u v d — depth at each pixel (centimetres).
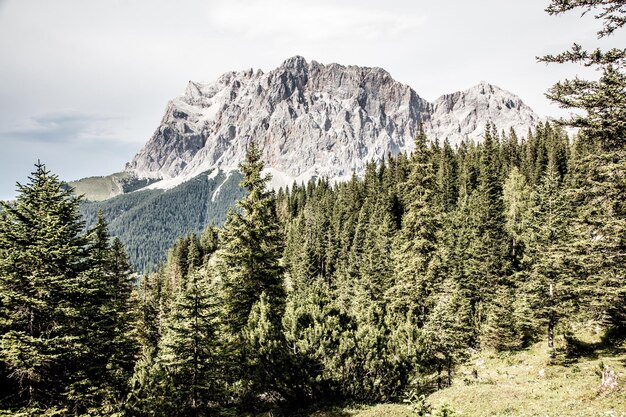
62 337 1608
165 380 1977
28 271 1659
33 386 1619
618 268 1875
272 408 2183
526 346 3734
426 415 1252
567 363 2928
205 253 10775
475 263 5066
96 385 1731
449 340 3192
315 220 10100
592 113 1412
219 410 2050
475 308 4603
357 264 6725
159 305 5875
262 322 2203
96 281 1811
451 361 3275
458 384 3089
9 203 1705
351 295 5909
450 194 7975
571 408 1881
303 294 2991
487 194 6612
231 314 2583
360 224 7956
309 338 2211
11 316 1598
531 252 4769
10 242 1634
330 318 2311
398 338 2350
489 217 6025
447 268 5209
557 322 3306
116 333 1962
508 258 5484
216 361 2053
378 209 8062
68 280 1661
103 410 1742
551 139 9712
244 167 2766
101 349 1820
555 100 1456
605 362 2692
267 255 2703
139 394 1905
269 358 2109
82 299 1791
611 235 1642
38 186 1808
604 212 1639
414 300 3884
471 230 6009
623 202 1533
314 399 2156
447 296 4222
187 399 1988
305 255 7175
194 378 2003
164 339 2280
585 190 1641
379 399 2203
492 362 3581
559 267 3141
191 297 2053
